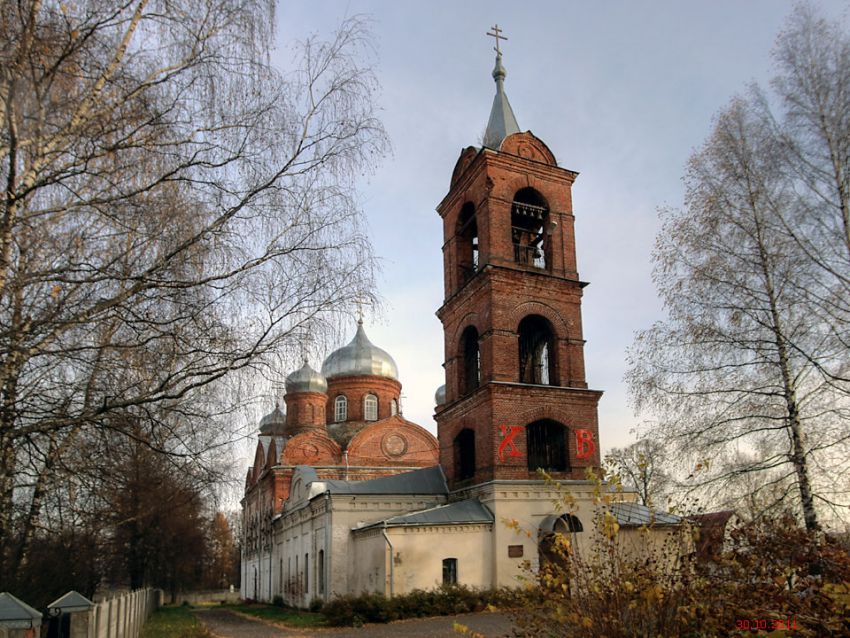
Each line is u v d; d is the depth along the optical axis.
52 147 9.34
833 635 7.24
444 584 26.11
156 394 10.37
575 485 28.52
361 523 30.59
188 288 9.90
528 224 33.81
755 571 8.23
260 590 52.28
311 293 10.73
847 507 15.44
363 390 56.03
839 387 15.61
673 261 17.98
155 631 26.38
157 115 9.50
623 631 7.94
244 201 10.22
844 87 16.12
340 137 11.00
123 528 33.97
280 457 49.03
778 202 16.86
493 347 29.08
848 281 15.70
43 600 18.28
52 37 8.98
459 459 31.75
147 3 9.84
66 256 9.44
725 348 17.00
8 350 8.66
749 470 16.34
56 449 12.00
